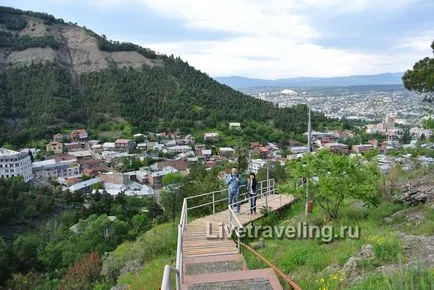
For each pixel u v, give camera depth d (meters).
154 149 125.19
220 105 161.88
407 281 5.50
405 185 15.07
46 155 117.50
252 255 10.00
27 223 68.44
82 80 166.75
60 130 137.38
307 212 13.84
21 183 82.19
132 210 68.88
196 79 180.88
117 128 143.25
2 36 174.75
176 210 30.23
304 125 142.62
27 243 49.22
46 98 147.88
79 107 152.50
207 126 145.75
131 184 93.06
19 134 127.19
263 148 113.50
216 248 10.39
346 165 12.92
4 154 96.25
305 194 13.80
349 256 8.28
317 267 8.37
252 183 14.52
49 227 61.16
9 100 145.25
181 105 156.00
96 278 16.23
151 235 14.91
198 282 7.23
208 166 91.56
